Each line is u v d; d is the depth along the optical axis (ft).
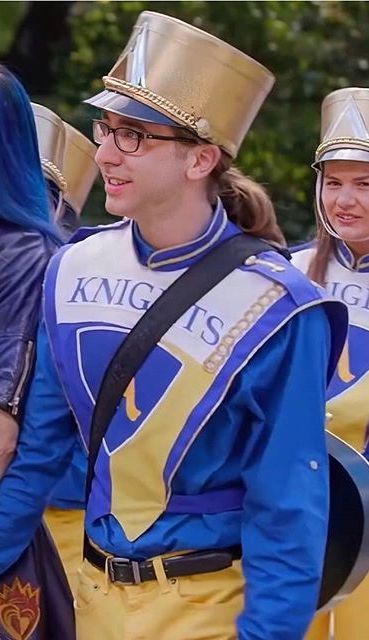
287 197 67.87
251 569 19.98
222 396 19.89
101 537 20.80
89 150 33.68
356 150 29.84
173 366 20.12
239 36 66.90
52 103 67.05
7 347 21.75
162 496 20.38
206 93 20.26
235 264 20.45
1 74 22.71
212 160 20.52
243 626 19.90
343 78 69.00
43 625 22.49
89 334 20.71
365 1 69.56
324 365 20.30
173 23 20.35
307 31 69.46
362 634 29.35
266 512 19.88
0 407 21.57
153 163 20.18
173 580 20.45
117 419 20.42
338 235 30.35
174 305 20.33
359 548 21.71
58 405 21.49
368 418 29.37
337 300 20.35
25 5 64.90
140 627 20.47
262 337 19.92
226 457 20.29
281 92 68.03
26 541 21.99
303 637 20.02
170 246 20.62
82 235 21.90
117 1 68.74
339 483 21.80
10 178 22.57
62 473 21.93
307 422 19.99
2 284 22.07
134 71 20.30
